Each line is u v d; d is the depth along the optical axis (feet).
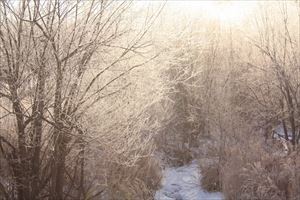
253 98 26.84
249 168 19.71
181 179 23.90
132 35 15.79
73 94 14.66
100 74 15.38
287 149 21.88
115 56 15.56
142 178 20.70
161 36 16.26
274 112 25.20
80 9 14.74
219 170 22.48
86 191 16.42
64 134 14.89
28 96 14.46
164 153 26.43
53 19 13.91
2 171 15.05
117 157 17.21
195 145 27.12
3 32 14.01
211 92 26.40
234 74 27.68
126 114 16.16
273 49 23.15
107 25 15.16
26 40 13.89
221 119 23.56
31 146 14.44
